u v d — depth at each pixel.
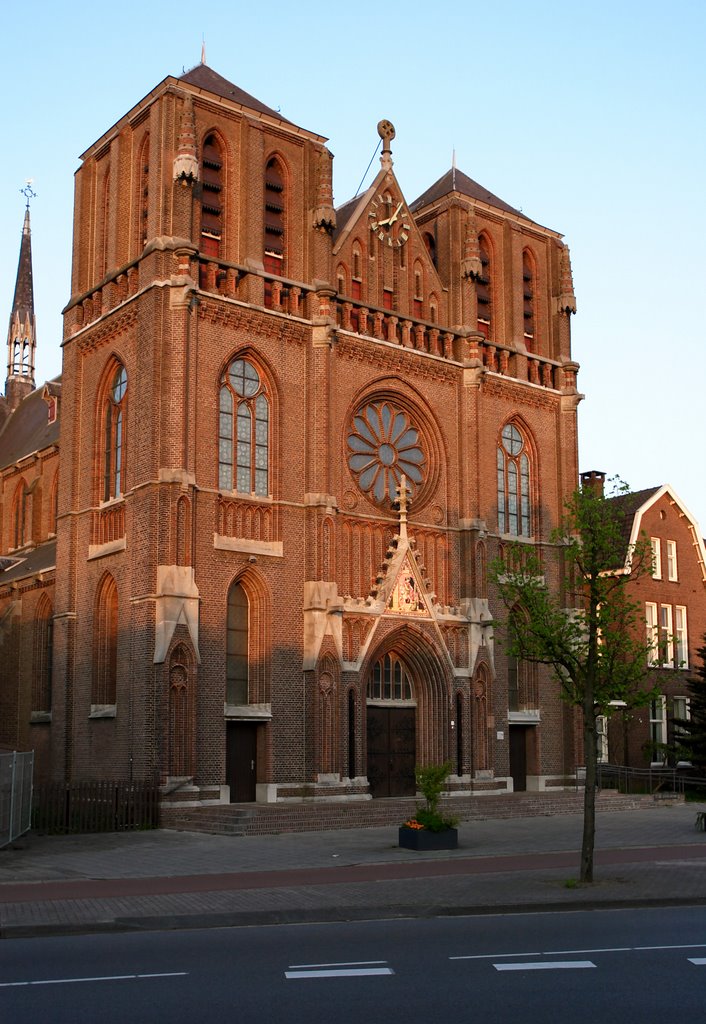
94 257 51.75
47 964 17.20
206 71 51.53
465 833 39.16
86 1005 14.38
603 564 30.22
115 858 31.86
